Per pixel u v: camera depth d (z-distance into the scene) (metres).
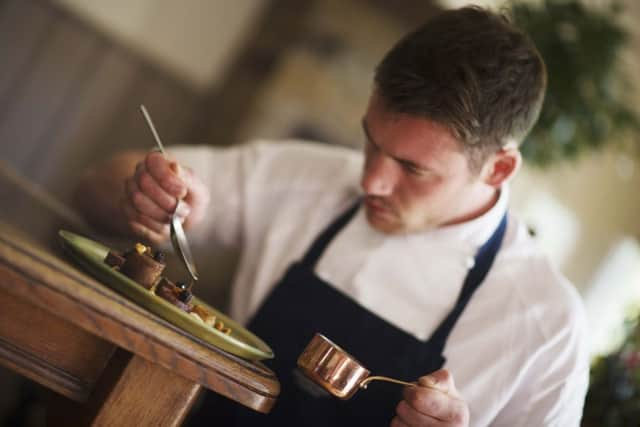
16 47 4.19
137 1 4.46
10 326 0.95
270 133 4.47
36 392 2.68
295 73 4.46
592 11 3.70
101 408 0.96
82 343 0.99
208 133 4.66
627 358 2.26
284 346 1.53
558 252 6.56
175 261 2.74
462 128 1.29
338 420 1.46
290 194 1.71
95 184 1.64
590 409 2.21
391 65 1.33
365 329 1.51
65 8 4.26
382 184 1.40
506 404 1.48
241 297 1.66
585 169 6.40
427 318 1.52
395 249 1.57
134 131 4.63
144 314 0.96
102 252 1.15
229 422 1.53
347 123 4.57
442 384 1.12
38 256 0.87
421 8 4.36
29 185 1.56
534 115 1.43
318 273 1.59
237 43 4.80
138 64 4.56
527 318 1.50
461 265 1.55
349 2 4.50
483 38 1.33
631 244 6.88
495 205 1.55
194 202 1.30
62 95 4.37
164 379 0.99
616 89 3.83
